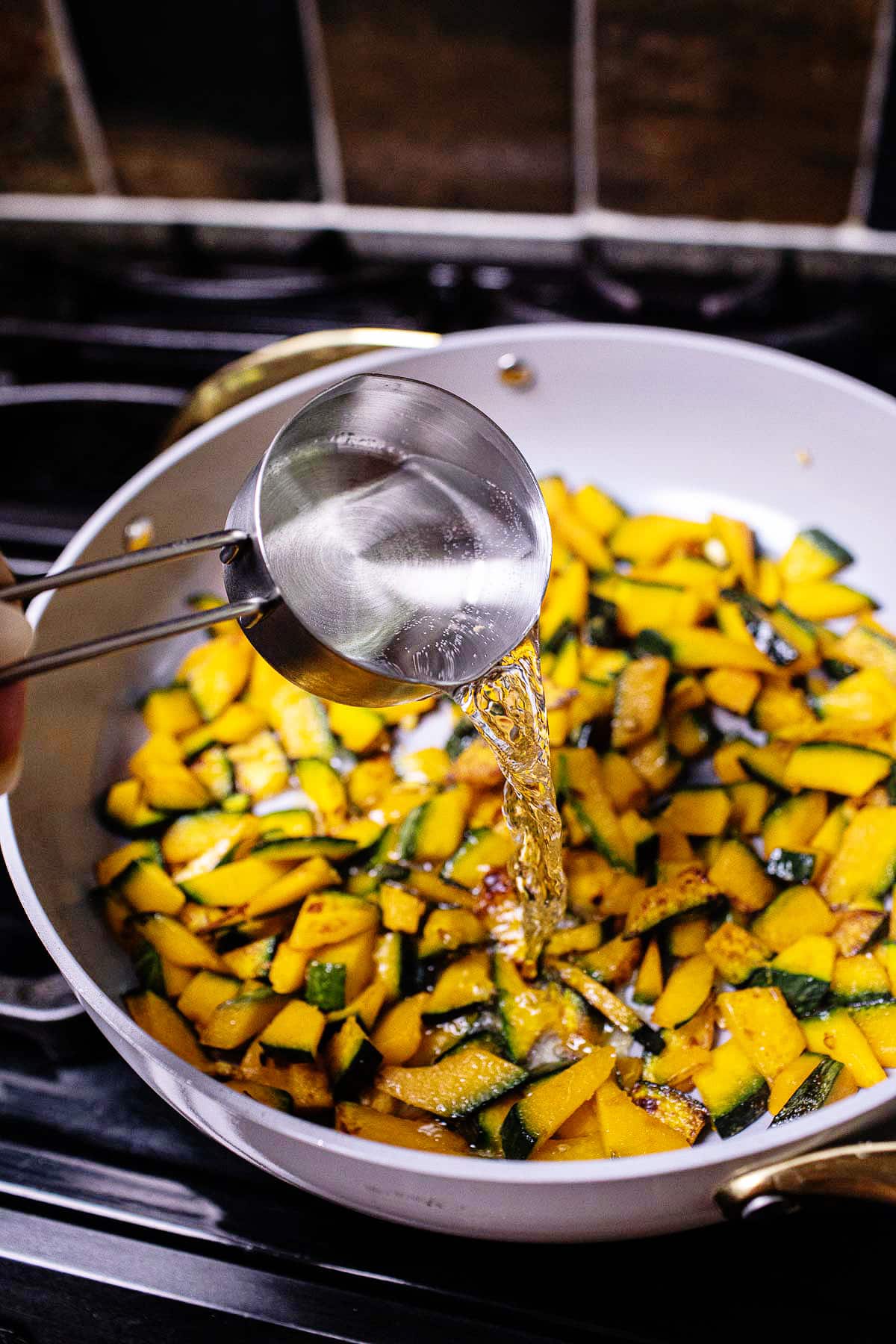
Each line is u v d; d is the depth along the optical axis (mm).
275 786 672
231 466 706
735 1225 570
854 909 627
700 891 622
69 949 578
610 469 748
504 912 631
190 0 801
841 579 715
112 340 820
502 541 583
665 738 670
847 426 706
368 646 559
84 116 848
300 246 862
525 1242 564
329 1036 600
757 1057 591
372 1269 564
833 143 796
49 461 771
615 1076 593
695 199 833
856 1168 497
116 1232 574
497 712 587
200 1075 528
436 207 865
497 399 738
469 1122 581
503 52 800
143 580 695
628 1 770
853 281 832
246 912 625
